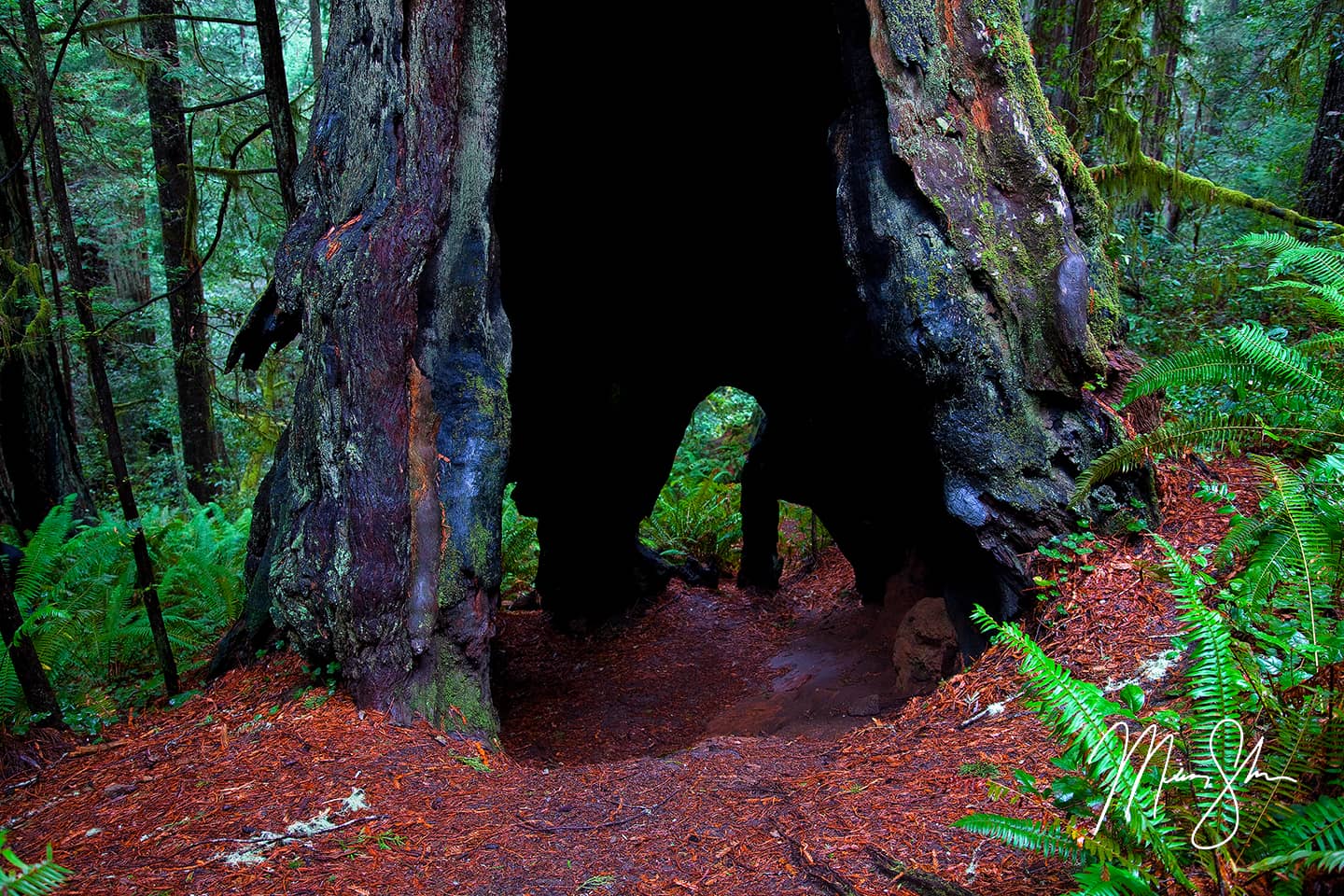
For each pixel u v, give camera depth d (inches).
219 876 115.6
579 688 286.4
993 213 175.9
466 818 129.4
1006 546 171.9
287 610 178.4
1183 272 331.0
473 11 173.0
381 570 163.3
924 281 170.7
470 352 178.4
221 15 496.1
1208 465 191.6
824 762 144.6
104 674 215.3
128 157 429.1
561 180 285.3
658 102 274.7
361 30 176.7
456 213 174.4
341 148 179.3
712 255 309.0
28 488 291.9
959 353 170.6
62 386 283.7
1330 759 83.9
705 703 267.6
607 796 135.3
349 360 165.8
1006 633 99.9
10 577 220.4
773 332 310.0
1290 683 93.7
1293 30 384.5
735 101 272.5
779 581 393.7
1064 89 339.6
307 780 141.9
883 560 302.0
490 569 175.6
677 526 417.4
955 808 114.8
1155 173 305.6
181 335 425.7
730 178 292.2
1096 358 173.9
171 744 161.5
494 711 175.8
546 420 317.1
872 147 174.6
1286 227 311.0
